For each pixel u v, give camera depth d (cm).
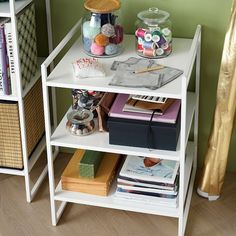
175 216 218
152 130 207
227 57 219
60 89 262
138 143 211
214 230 230
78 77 208
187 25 236
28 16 230
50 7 245
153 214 238
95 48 220
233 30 215
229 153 256
